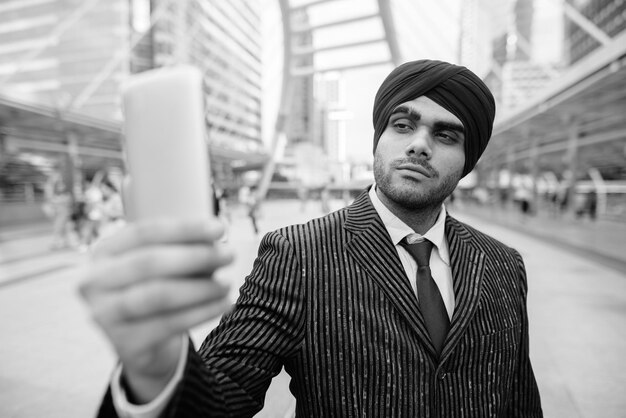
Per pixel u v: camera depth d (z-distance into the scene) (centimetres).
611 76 729
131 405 40
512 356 84
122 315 28
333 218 91
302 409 76
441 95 76
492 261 92
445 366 74
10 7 3325
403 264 84
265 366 70
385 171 81
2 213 1249
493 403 76
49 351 321
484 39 2011
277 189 4181
